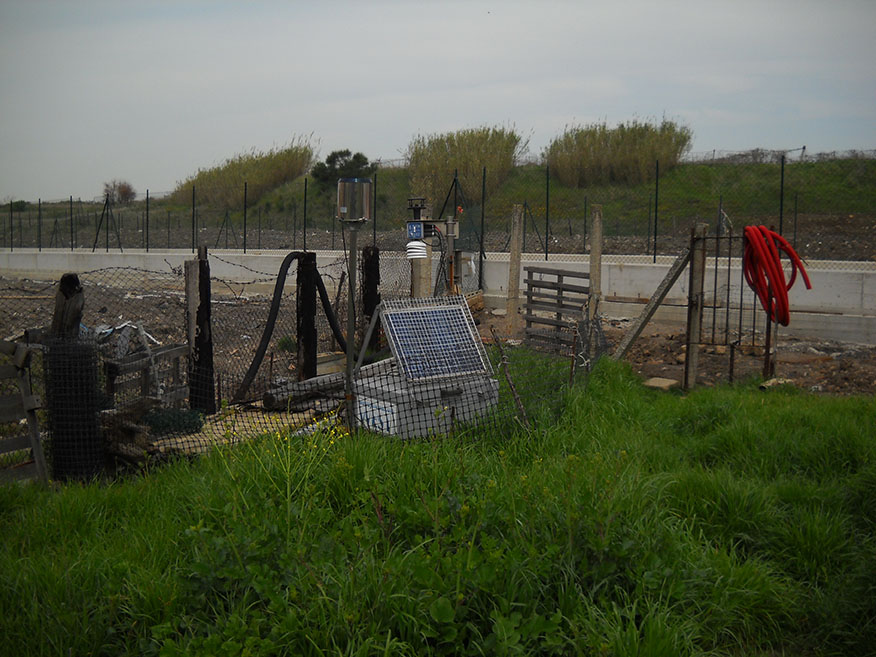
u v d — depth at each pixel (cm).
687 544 484
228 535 438
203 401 871
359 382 745
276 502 511
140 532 500
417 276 1344
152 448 684
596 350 1138
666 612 404
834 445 700
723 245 2086
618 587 423
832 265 1680
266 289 2430
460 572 399
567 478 519
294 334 1527
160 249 3372
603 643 368
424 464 557
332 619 374
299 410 827
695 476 605
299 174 4488
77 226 4484
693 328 1079
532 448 690
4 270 3428
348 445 597
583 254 2172
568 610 407
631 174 3275
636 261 1909
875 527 543
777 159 3017
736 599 446
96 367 695
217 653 349
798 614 455
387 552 454
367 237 2997
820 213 2677
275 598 383
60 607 404
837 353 1254
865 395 1005
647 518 497
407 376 723
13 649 377
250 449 586
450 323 790
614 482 516
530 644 383
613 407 848
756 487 587
